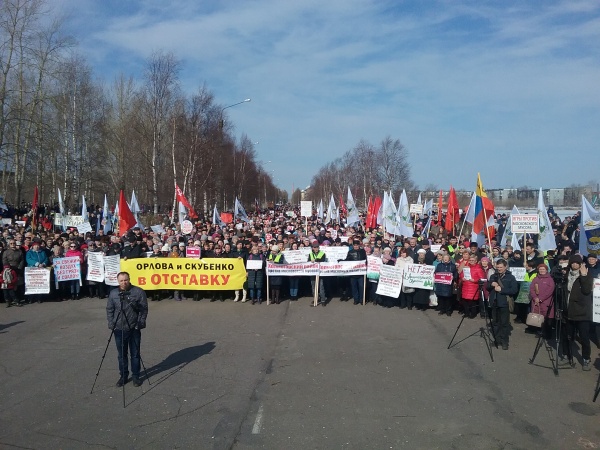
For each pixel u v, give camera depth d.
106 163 46.34
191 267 14.45
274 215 46.03
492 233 17.75
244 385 7.65
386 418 6.46
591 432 6.08
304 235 21.41
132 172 47.75
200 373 8.22
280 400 7.05
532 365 8.72
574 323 8.65
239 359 8.96
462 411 6.70
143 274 14.50
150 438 5.92
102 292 14.84
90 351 9.55
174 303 14.27
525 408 6.80
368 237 17.66
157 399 7.12
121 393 7.36
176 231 21.95
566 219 25.73
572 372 8.35
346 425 6.25
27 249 14.94
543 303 9.66
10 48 30.52
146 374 8.14
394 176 53.38
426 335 10.70
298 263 14.09
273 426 6.22
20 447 5.71
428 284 12.95
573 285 8.59
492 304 9.90
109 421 6.40
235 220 30.84
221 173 46.94
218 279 14.39
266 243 17.08
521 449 5.64
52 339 10.41
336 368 8.45
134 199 24.16
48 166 40.38
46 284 14.05
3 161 33.19
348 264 14.05
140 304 7.70
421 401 7.03
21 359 9.05
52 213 32.78
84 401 7.07
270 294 15.14
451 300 12.80
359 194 63.72
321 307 13.69
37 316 12.59
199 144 39.50
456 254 14.59
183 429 6.15
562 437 5.94
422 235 21.73
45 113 37.28
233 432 6.06
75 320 12.14
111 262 14.58
